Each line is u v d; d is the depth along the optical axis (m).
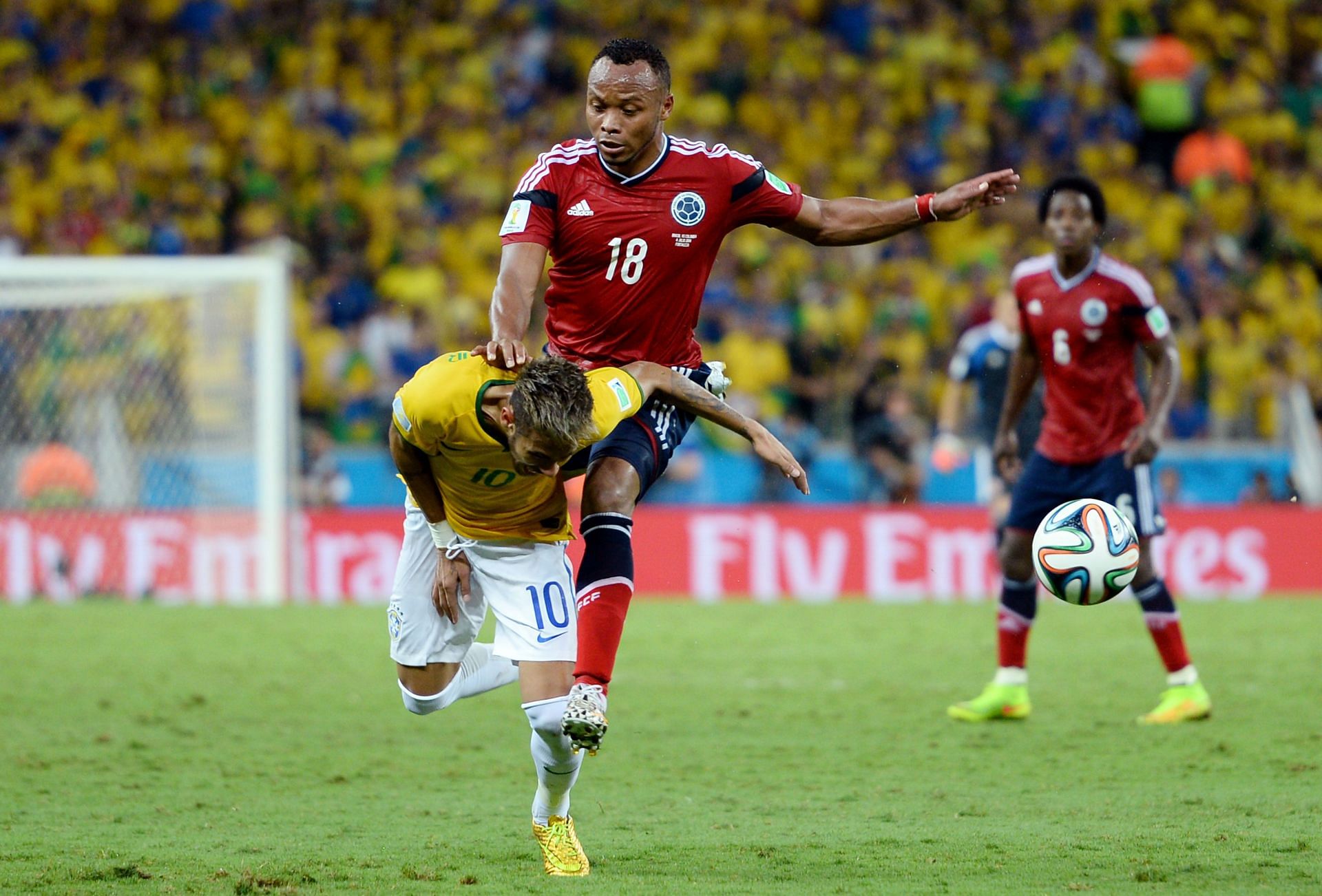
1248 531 45.97
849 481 51.31
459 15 70.25
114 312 47.00
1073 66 71.56
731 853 16.28
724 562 46.16
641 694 28.42
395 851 16.44
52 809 18.89
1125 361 24.80
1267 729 24.00
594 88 16.36
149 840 17.00
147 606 43.34
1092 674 30.48
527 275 16.34
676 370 17.58
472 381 14.95
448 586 16.47
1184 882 14.63
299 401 55.72
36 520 45.88
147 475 46.56
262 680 30.05
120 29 68.12
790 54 69.69
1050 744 23.23
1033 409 32.38
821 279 59.28
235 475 46.25
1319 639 34.78
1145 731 24.22
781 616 40.69
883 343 56.22
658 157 16.83
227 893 14.34
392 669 31.48
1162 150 72.50
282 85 67.69
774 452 16.22
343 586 45.81
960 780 20.59
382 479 49.41
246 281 46.16
